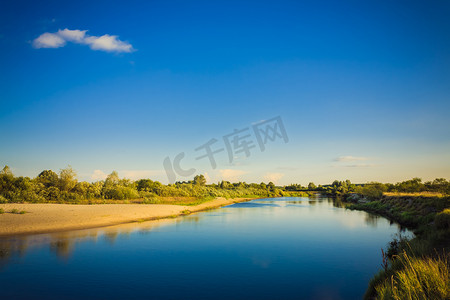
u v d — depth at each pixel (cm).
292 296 1212
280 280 1408
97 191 5616
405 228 2962
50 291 1218
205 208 5925
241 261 1727
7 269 1465
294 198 11806
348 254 1902
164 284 1341
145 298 1176
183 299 1171
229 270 1552
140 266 1599
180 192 7362
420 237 1920
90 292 1223
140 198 6103
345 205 6944
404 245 1669
